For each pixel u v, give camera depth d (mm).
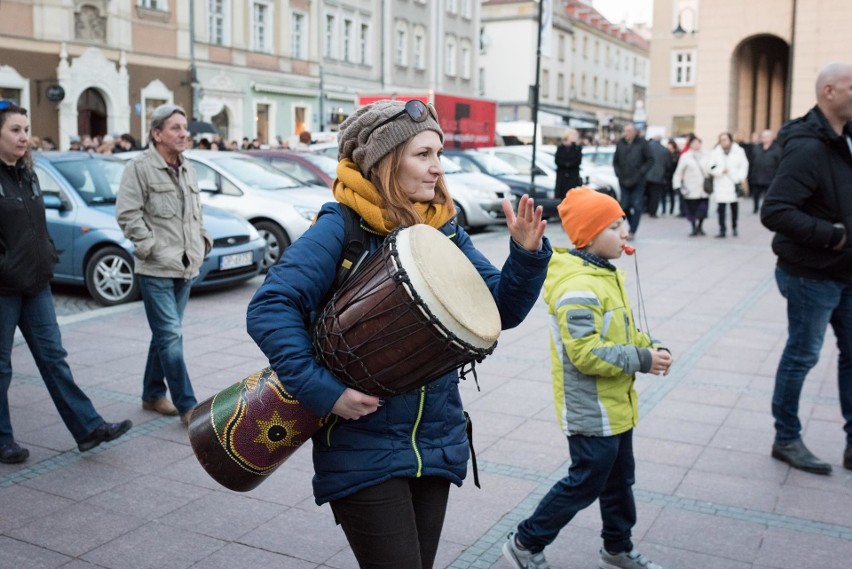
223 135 33219
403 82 44375
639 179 14602
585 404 3260
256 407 2242
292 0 35844
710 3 29703
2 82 24984
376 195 2273
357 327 2113
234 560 3627
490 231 15688
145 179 5102
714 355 7047
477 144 26734
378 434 2270
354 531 2295
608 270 3334
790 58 28578
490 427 5301
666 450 4926
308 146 18391
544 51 16859
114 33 28047
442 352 2086
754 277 10906
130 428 4930
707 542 3816
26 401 5688
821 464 4574
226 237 9602
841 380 4609
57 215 9312
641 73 85500
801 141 4281
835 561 3646
